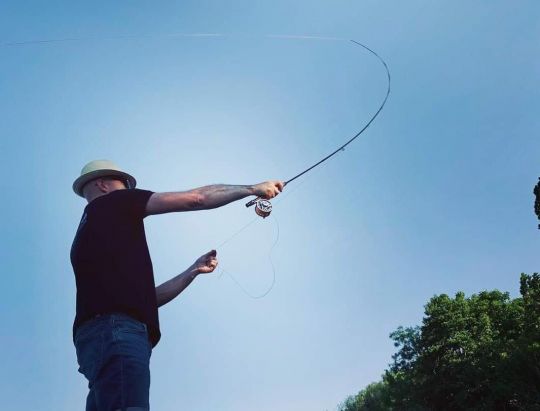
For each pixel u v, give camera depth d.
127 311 3.13
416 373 63.12
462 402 55.09
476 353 57.66
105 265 3.24
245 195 3.64
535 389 49.69
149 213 3.51
